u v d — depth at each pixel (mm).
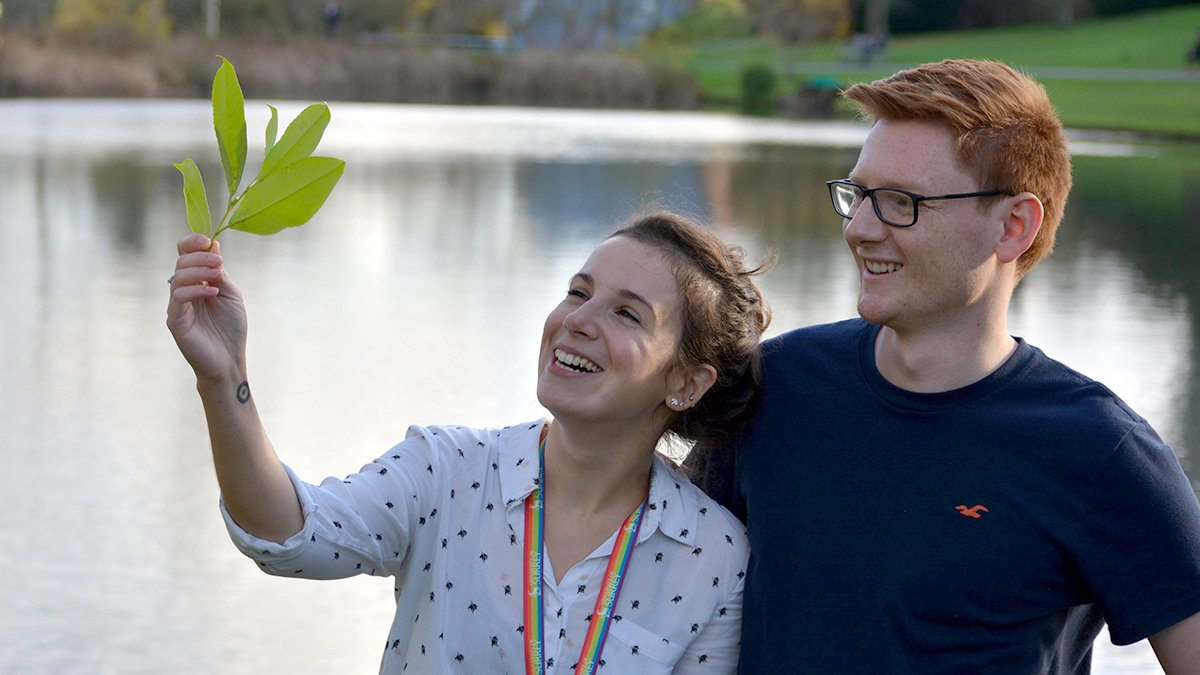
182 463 7348
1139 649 5438
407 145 29562
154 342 10172
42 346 9938
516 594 2516
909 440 2477
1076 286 13109
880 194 2447
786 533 2521
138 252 14539
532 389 8891
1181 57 53312
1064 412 2424
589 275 2588
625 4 70938
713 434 2646
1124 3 63344
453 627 2523
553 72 56125
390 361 9547
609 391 2518
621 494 2592
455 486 2578
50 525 6395
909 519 2438
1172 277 13820
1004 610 2396
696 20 70562
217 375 2289
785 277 13070
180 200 19172
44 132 30953
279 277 12969
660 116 47375
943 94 2410
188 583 5828
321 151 27266
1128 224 18359
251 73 52875
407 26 66750
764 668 2529
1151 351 10227
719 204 19891
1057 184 2482
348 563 2482
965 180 2414
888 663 2420
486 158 26812
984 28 63844
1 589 5691
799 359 2656
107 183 20906
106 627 5375
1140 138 36281
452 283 12828
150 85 50125
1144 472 2379
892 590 2420
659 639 2541
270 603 5676
